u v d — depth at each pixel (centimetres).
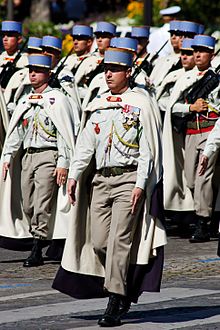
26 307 1769
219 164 2547
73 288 1655
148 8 3534
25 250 2297
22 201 2281
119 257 1614
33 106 2205
